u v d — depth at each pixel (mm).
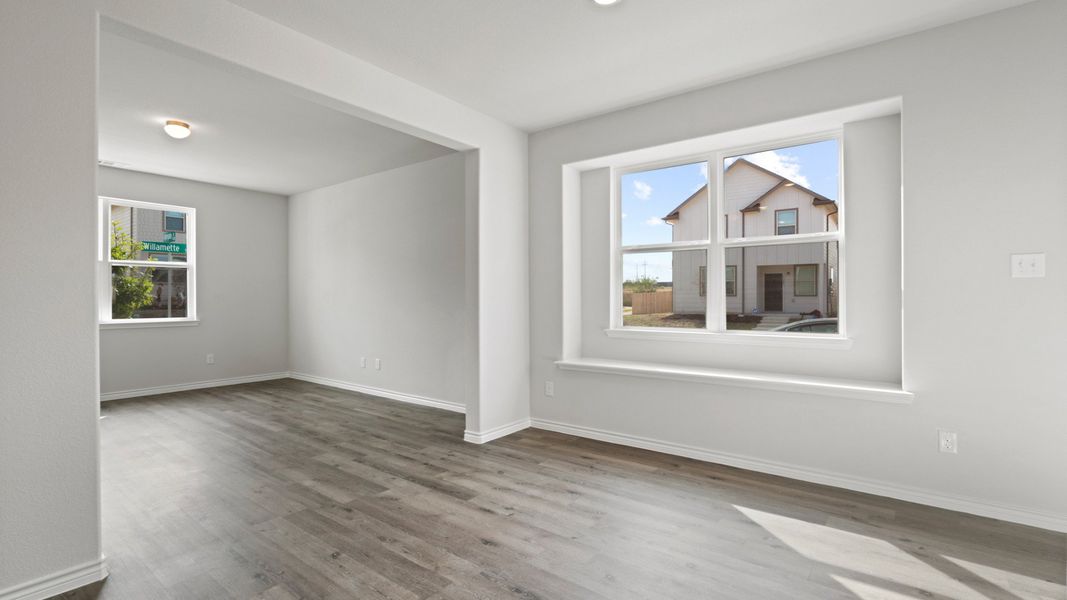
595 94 3641
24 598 1910
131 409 5254
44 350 1959
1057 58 2465
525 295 4473
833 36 2836
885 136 3139
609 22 2682
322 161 5414
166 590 2047
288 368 7277
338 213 6492
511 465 3518
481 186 4012
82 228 2041
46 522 1966
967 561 2230
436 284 5414
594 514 2740
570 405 4270
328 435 4293
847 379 3242
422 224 5535
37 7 1918
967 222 2670
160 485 3160
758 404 3352
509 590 2049
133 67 3143
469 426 4109
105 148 4879
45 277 1958
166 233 6234
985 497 2652
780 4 2521
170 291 6270
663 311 4133
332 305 6578
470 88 3527
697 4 2520
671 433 3730
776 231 3609
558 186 4309
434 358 5438
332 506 2854
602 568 2209
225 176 6094
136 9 2146
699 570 2188
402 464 3551
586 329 4457
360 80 3078
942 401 2744
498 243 4195
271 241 7090
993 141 2605
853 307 3242
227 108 3830
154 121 4113
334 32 2762
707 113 3516
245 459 3662
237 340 6746
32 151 1919
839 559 2262
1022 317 2549
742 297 3754
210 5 2383
